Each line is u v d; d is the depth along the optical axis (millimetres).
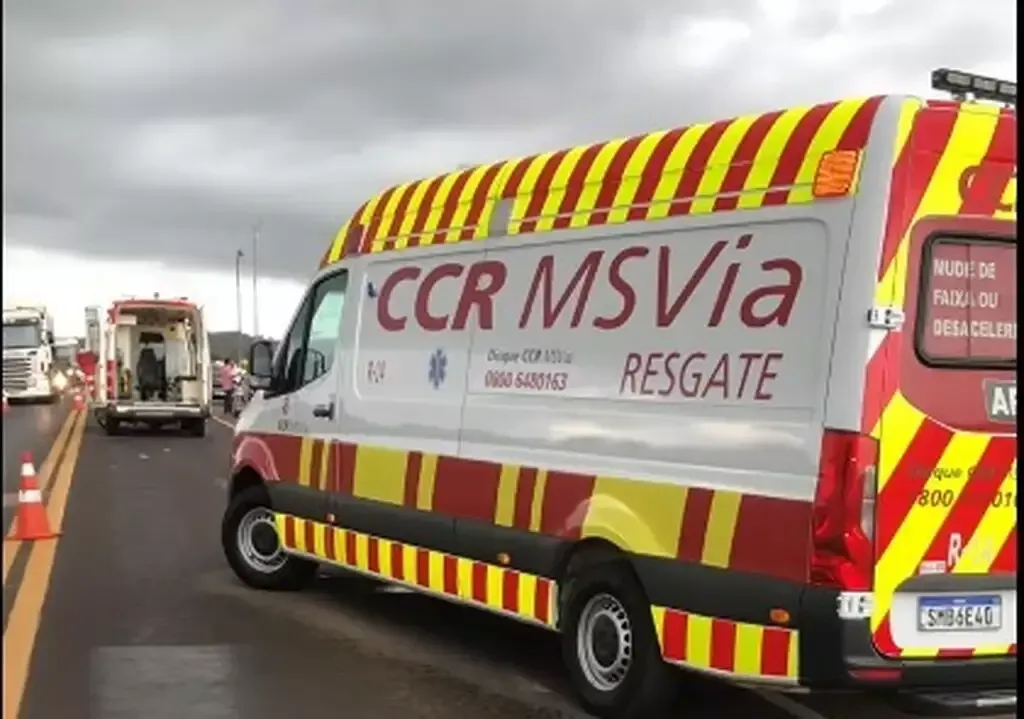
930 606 4859
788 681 4879
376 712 5859
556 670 6699
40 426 30984
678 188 5629
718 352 5297
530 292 6379
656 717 5578
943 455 4867
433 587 6895
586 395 5941
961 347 4945
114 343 27344
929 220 4895
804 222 5023
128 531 11680
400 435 7227
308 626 7684
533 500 6156
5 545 10742
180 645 7121
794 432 4910
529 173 6578
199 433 28031
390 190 7891
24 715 5707
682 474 5359
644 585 5477
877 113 4895
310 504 8078
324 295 8258
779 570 4902
